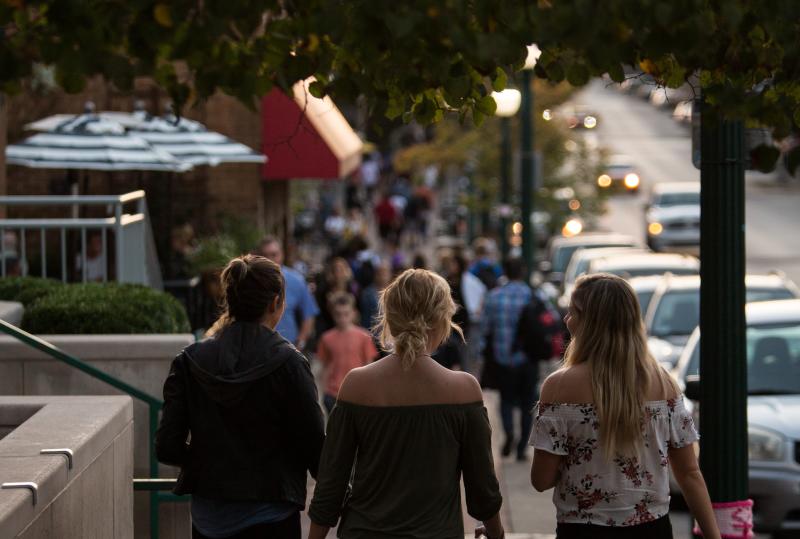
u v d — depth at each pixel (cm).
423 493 1218
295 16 1030
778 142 1151
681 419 1266
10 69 945
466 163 8844
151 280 3181
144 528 2059
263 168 4931
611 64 1016
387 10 930
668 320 3988
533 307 3534
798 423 2550
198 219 4872
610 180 9012
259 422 1320
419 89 1075
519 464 3531
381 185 15275
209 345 1337
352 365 3042
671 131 19362
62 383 2089
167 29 935
